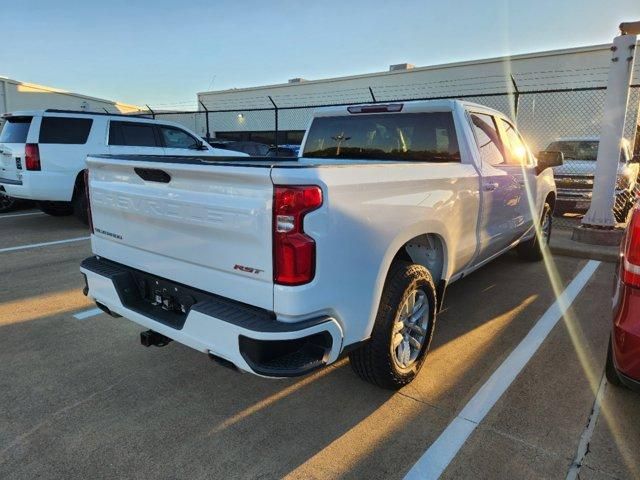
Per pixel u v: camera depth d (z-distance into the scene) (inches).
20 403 121.1
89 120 338.0
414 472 98.2
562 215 436.5
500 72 700.0
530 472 98.2
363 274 102.9
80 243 292.4
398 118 173.2
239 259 95.6
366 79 883.4
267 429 112.0
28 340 156.6
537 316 181.3
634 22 265.4
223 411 119.0
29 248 278.5
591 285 220.2
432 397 125.5
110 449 104.5
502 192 178.9
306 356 97.0
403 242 116.2
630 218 112.8
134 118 360.8
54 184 323.6
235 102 1109.1
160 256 113.2
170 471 98.2
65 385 129.9
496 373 137.8
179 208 104.7
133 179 116.6
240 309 97.3
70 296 196.7
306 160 179.6
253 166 91.8
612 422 114.5
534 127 665.0
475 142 164.4
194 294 106.0
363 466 99.9
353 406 121.3
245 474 97.6
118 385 130.3
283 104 1021.2
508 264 257.1
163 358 145.6
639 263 98.1
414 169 120.6
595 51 613.6
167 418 115.9
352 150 186.7
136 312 116.3
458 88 754.2
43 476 96.3
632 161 301.4
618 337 100.5
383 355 117.3
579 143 452.8
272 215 89.1
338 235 95.2
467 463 100.7
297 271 89.7
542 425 113.4
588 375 136.7
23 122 324.5
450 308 189.3
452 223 140.3
